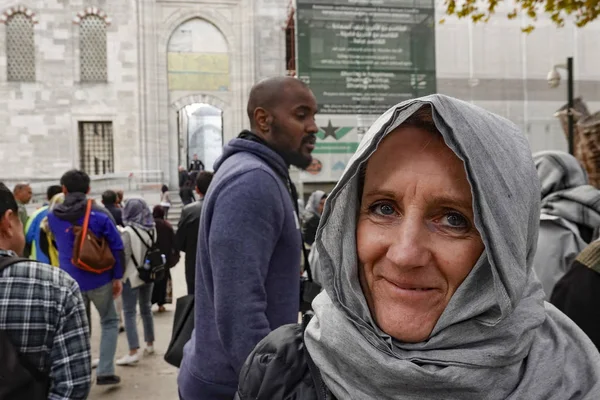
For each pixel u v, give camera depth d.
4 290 2.01
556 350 1.08
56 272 2.13
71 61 25.52
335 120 11.16
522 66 12.93
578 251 2.49
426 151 0.99
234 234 1.96
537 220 1.04
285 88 2.41
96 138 26.08
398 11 11.33
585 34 12.92
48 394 2.05
